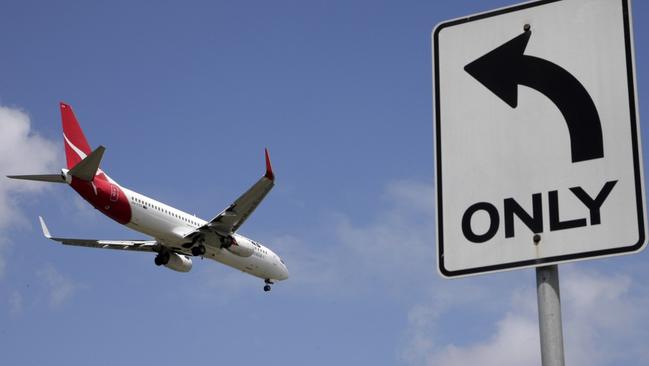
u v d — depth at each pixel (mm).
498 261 11266
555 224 11016
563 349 10547
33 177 96750
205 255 118062
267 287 133250
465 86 12258
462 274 11461
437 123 12289
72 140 111562
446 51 12562
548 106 11547
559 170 11211
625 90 11125
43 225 120375
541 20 11977
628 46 11281
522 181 11422
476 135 11938
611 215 10719
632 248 10508
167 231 108812
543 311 10820
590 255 10703
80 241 122875
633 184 10711
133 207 103875
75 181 98312
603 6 11562
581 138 11195
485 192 11617
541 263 10961
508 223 11336
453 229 11672
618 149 10922
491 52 12203
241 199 107312
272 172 104812
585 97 11336
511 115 11766
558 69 11656
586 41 11578
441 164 12055
